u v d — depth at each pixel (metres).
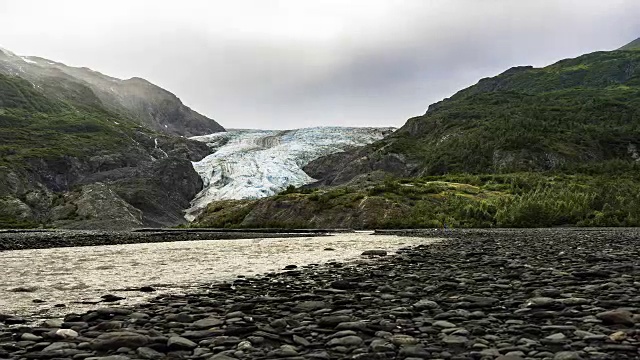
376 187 77.50
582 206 62.34
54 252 25.22
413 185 84.69
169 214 139.12
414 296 9.42
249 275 14.08
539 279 10.85
